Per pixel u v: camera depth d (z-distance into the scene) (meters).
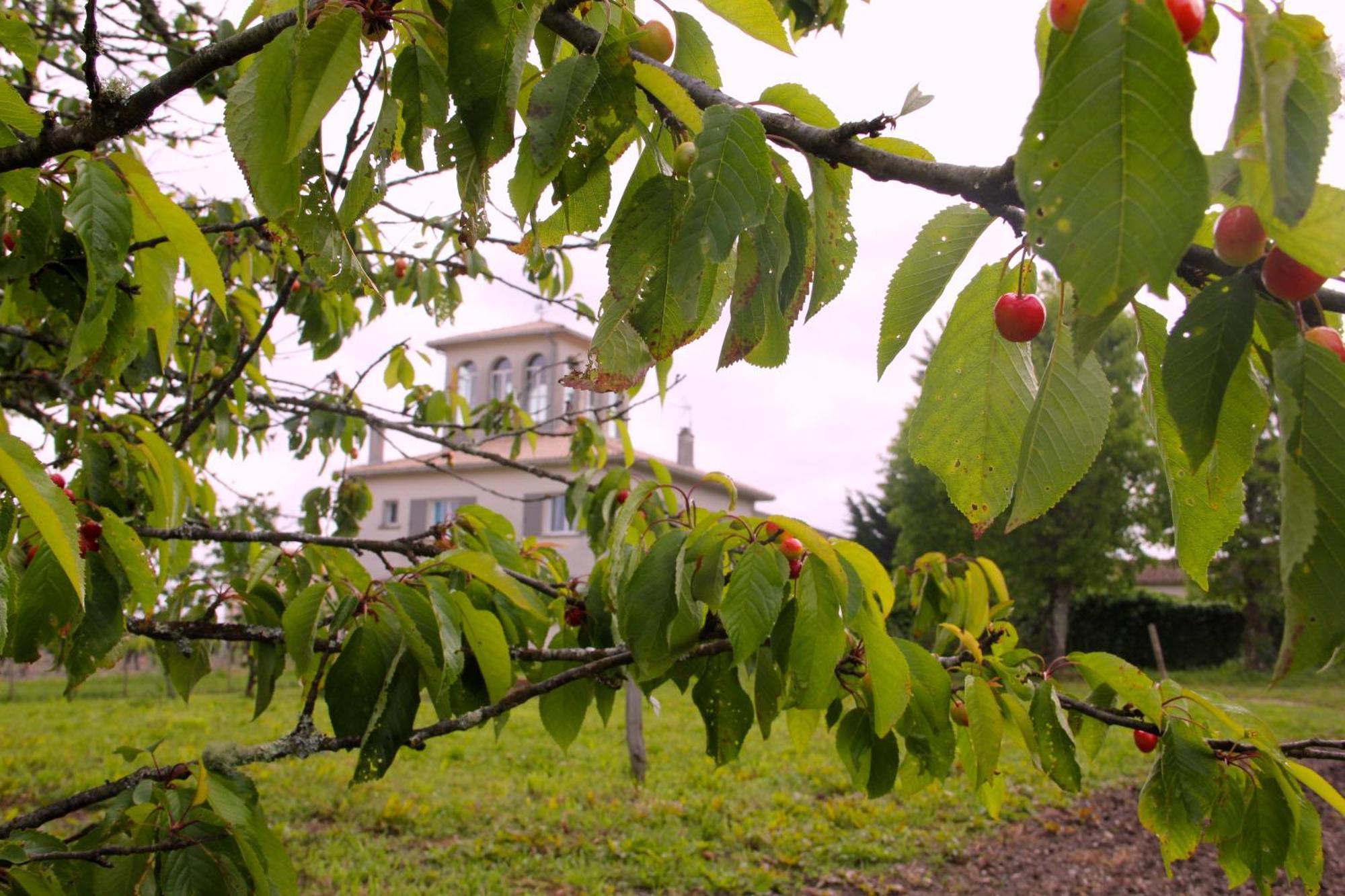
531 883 5.92
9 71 3.11
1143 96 0.53
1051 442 0.93
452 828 6.99
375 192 1.02
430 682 1.69
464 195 0.97
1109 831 7.59
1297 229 0.61
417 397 4.80
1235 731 1.81
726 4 1.04
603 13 1.14
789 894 6.04
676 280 0.81
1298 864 1.78
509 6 0.90
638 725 8.46
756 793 8.18
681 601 1.69
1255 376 0.73
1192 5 0.61
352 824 6.97
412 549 2.32
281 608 2.24
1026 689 1.98
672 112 0.96
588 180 1.09
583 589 2.60
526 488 20.62
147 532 2.13
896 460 23.44
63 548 0.88
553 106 0.89
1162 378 0.68
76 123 1.10
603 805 7.67
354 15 0.91
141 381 2.68
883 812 7.75
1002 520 21.00
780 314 1.00
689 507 1.86
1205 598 26.28
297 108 0.90
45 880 1.45
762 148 0.81
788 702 2.00
